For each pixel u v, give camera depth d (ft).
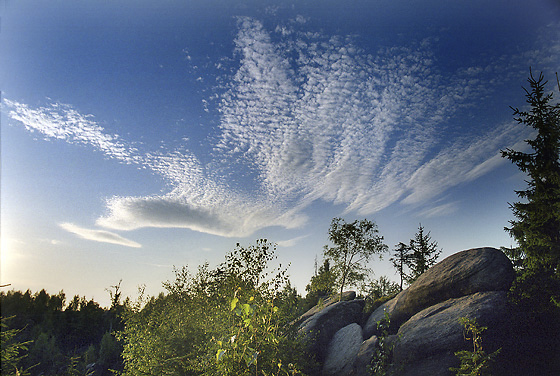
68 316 183.11
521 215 46.65
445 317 46.21
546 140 45.80
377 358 48.55
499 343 41.29
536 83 47.62
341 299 92.07
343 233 101.55
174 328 58.29
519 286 44.52
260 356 27.58
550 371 38.22
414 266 132.16
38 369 75.92
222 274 56.39
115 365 96.48
